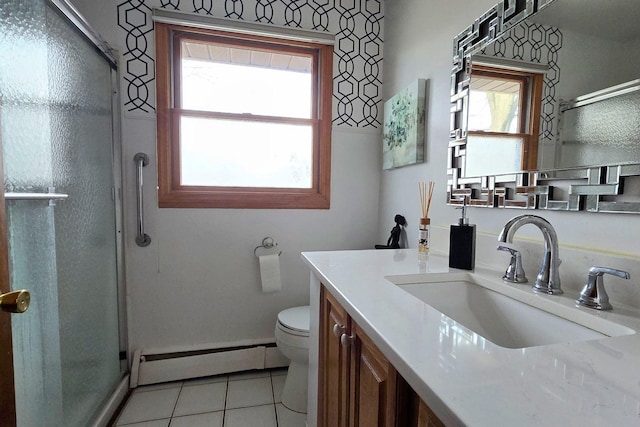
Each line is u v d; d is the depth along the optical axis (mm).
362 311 649
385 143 1938
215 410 1548
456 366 441
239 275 1905
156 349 1799
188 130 1838
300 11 1886
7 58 881
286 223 1962
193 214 1820
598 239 782
